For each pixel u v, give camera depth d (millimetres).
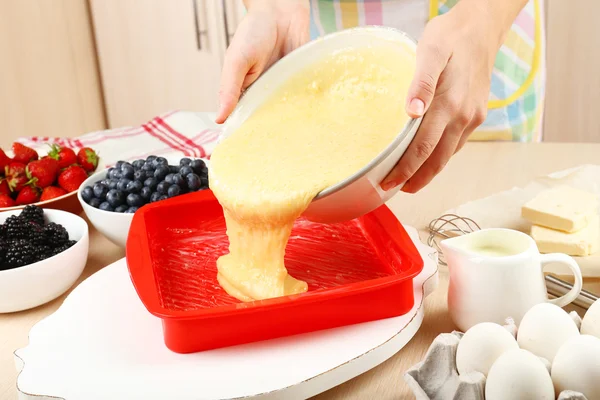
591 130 2895
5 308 1077
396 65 1009
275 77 1102
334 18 1838
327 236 1212
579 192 1281
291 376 855
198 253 1183
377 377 913
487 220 1288
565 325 804
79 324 986
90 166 1523
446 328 1002
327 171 933
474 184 1485
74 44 2947
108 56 3023
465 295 942
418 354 954
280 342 925
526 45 1830
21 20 2729
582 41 2742
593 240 1152
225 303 1032
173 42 2936
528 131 1895
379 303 952
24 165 1458
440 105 940
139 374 875
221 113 1095
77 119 3043
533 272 920
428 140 914
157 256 1174
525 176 1513
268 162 997
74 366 896
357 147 975
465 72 958
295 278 1079
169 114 1922
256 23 1155
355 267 1113
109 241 1322
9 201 1384
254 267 1013
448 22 979
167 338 915
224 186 988
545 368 742
